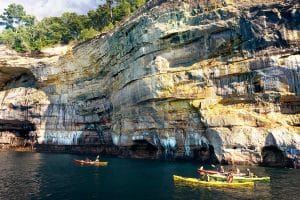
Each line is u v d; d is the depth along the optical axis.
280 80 48.28
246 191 33.72
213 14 55.31
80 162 59.94
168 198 31.86
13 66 88.12
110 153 76.44
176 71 56.75
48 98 87.19
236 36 52.88
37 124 87.62
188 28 56.94
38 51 88.19
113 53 71.69
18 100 89.81
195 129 53.81
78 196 33.56
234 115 49.69
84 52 81.44
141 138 61.25
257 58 50.34
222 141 49.59
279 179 38.34
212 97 53.34
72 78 83.94
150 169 48.56
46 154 77.44
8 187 38.06
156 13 61.22
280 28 49.47
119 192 34.81
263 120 48.00
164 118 57.25
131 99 63.31
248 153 48.00
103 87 77.38
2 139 92.25
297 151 44.78
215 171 41.53
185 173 44.12
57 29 108.25
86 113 80.88
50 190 36.38
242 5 53.34
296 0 49.19
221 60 53.88
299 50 47.81
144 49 61.22
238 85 51.72
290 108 48.19
